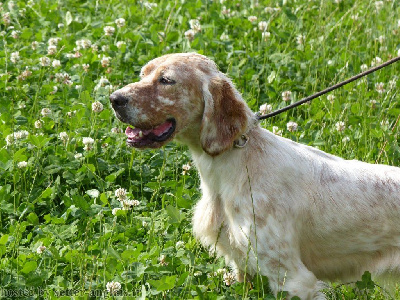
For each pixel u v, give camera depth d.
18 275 5.67
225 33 10.34
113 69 9.19
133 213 6.76
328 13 11.38
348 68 9.55
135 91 5.54
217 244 5.88
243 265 5.82
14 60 9.12
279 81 9.08
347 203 5.70
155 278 5.79
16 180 7.08
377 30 10.66
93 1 11.58
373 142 7.86
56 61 8.97
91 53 9.35
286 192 5.60
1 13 10.86
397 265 5.74
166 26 10.00
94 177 7.22
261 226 5.50
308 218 5.71
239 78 9.07
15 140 7.44
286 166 5.64
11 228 6.36
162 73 5.57
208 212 5.82
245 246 5.57
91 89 8.70
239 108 5.52
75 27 10.43
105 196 6.71
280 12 11.16
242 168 5.59
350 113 8.64
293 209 5.60
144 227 6.52
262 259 5.55
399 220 5.71
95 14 11.02
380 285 5.94
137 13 10.95
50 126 7.91
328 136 8.16
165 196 7.04
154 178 7.41
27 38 10.05
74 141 7.55
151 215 6.62
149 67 5.73
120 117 5.57
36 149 7.41
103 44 9.92
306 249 5.81
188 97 5.58
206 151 5.54
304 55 9.69
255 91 8.98
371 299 6.02
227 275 5.75
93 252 6.09
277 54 9.55
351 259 5.87
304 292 5.54
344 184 5.75
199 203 6.00
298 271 5.58
